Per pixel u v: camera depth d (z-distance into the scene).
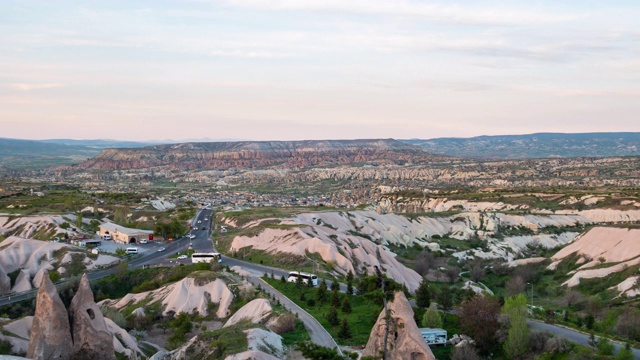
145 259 143.75
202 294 108.69
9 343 78.06
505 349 82.50
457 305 105.50
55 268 131.25
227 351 71.19
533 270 151.38
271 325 84.50
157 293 113.56
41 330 66.38
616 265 134.62
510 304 90.31
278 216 186.12
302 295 102.56
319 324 88.06
